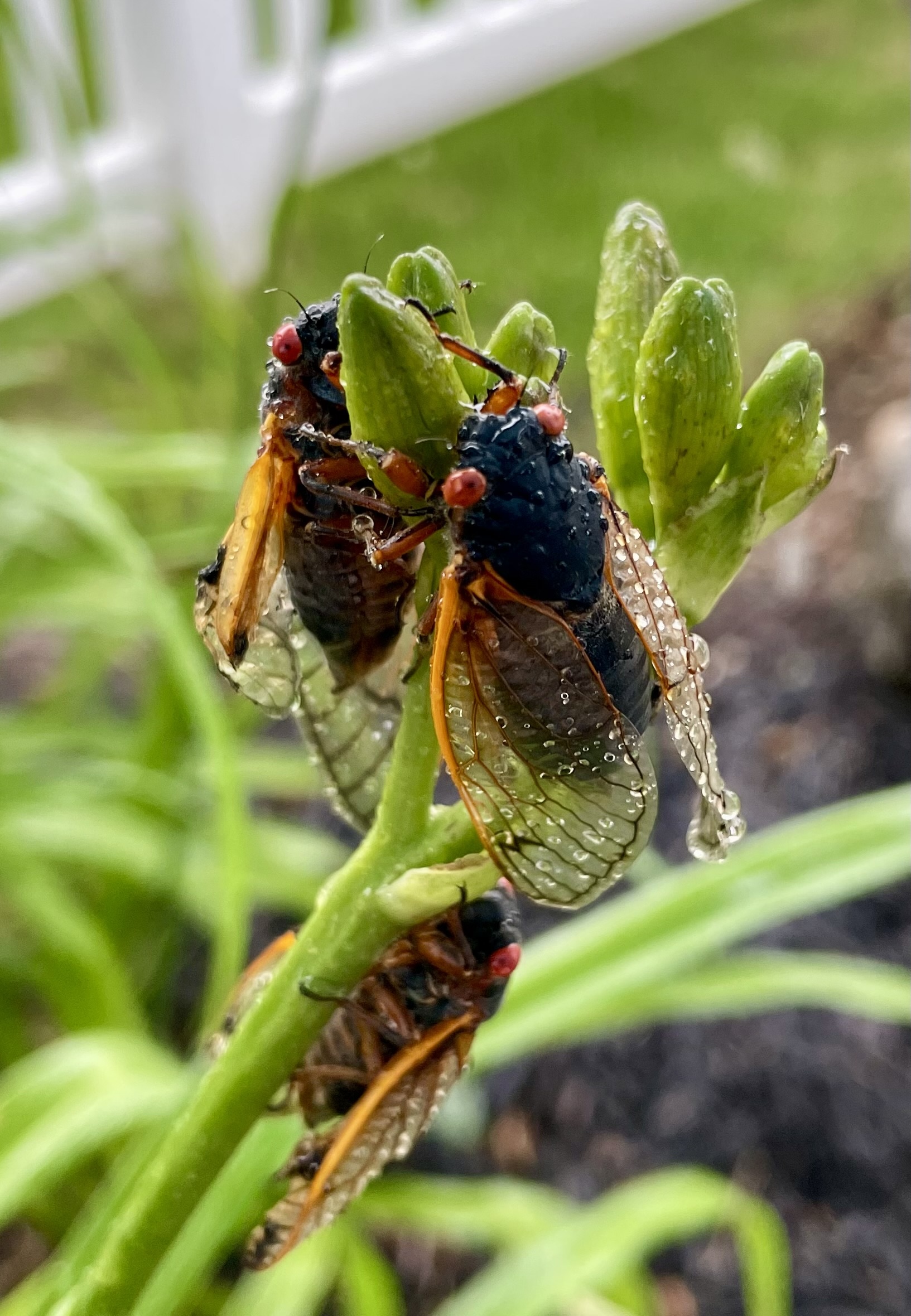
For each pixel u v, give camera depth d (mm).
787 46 1035
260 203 730
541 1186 331
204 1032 248
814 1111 342
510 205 789
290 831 355
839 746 426
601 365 151
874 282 649
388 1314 256
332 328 150
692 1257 320
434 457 137
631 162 842
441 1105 162
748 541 145
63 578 334
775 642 472
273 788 379
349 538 153
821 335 608
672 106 931
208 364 486
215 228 716
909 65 991
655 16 1029
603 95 944
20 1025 332
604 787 143
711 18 1078
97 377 575
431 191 811
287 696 161
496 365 140
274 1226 160
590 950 226
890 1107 342
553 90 954
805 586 487
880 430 512
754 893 226
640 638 146
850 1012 366
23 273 647
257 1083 142
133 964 351
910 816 228
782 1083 348
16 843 296
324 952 141
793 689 451
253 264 720
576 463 145
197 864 325
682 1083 351
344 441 143
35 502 326
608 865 141
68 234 405
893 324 595
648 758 146
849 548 484
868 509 455
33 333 617
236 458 312
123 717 455
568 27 960
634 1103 349
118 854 302
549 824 140
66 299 644
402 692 161
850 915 380
